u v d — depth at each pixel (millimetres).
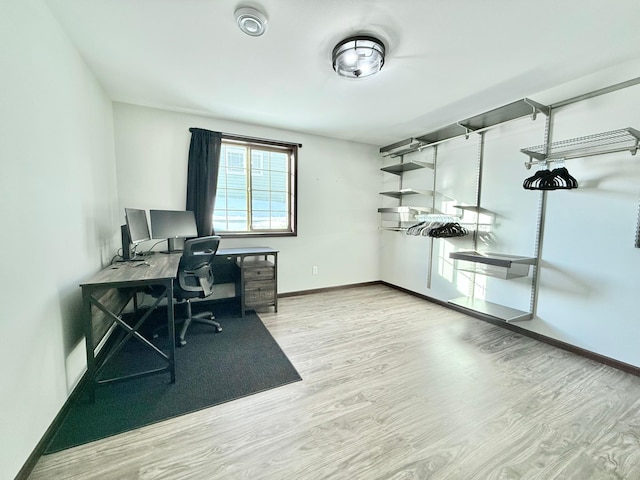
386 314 3271
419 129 3600
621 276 2086
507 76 2215
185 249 2381
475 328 2875
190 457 1311
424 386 1884
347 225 4305
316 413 1619
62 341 1574
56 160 1572
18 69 1234
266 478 1209
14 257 1169
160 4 1483
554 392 1827
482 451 1361
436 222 3395
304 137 3830
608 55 1920
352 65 1917
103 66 2113
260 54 1941
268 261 3438
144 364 2111
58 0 1449
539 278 2592
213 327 2826
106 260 2480
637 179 1988
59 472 1221
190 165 3129
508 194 2826
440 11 1510
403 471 1248
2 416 1068
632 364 2047
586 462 1307
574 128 2309
